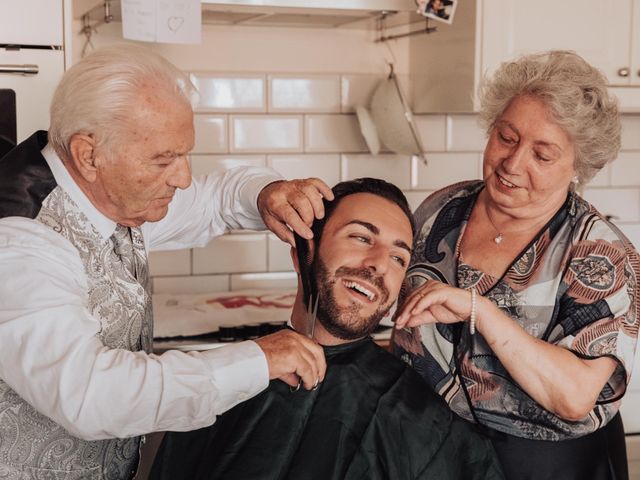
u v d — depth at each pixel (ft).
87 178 4.33
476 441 5.02
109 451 4.94
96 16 8.11
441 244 5.58
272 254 9.19
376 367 5.09
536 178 5.00
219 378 4.01
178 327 7.73
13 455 4.54
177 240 5.88
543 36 8.27
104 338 4.70
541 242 5.24
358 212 4.85
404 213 4.93
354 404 4.97
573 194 5.38
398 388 5.06
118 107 4.10
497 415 5.29
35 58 6.83
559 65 4.96
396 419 4.96
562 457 5.21
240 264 9.12
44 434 4.57
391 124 8.67
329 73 9.10
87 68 4.15
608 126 4.98
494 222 5.40
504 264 5.32
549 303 5.15
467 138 9.49
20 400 4.45
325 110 9.12
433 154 9.43
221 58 8.83
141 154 4.20
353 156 9.25
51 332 3.97
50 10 6.82
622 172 9.91
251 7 7.47
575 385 4.78
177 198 5.66
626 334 4.99
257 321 8.01
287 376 4.32
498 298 5.28
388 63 9.17
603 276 5.00
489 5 8.09
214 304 8.38
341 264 4.84
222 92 8.86
